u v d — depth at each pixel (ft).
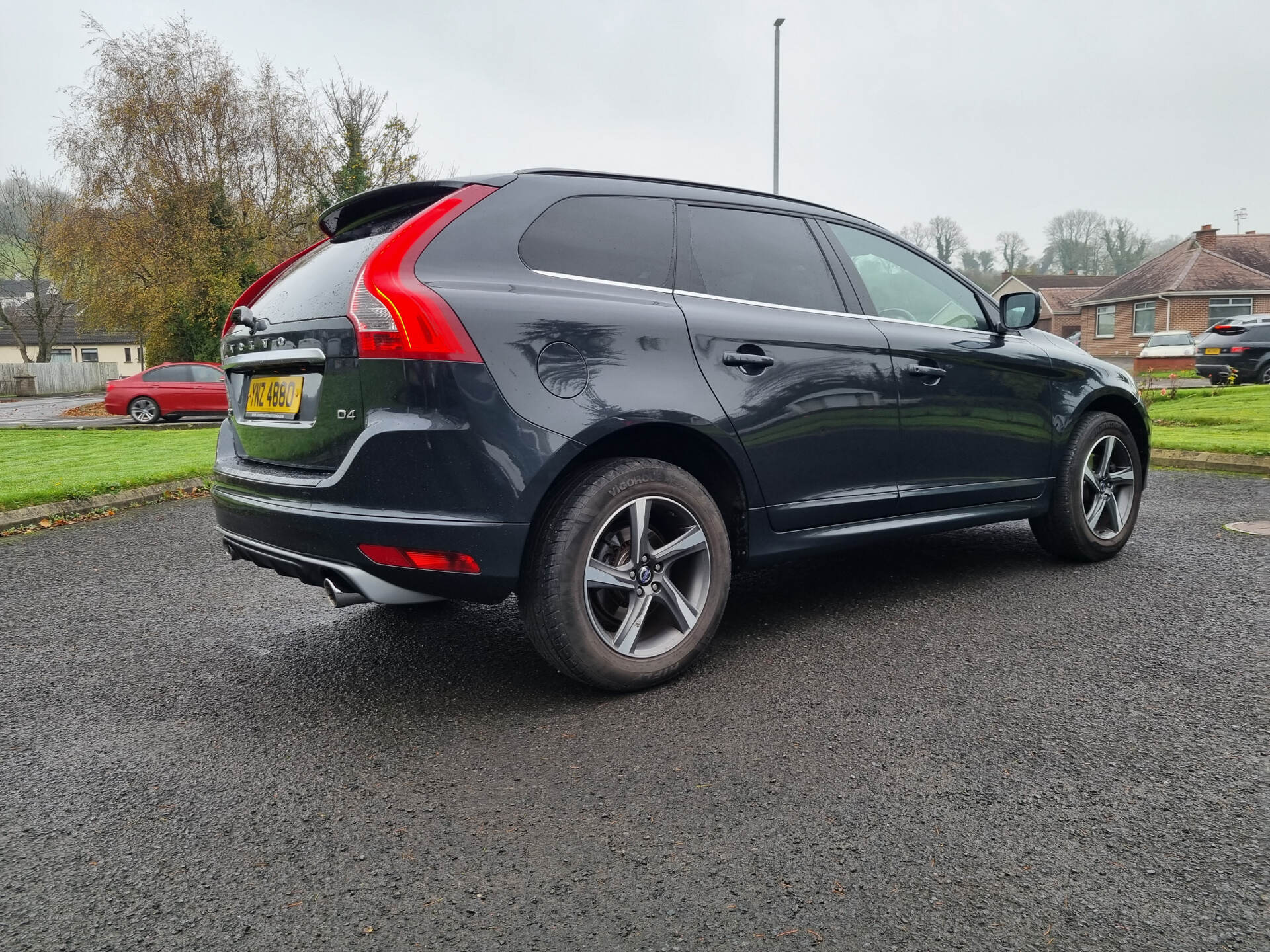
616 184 9.78
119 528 20.01
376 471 7.83
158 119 90.58
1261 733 7.61
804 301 10.71
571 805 6.64
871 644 10.28
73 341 226.99
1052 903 5.30
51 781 7.21
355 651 10.64
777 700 8.63
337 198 93.76
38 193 146.92
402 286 7.88
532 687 9.26
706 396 9.25
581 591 8.46
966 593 12.43
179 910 5.42
